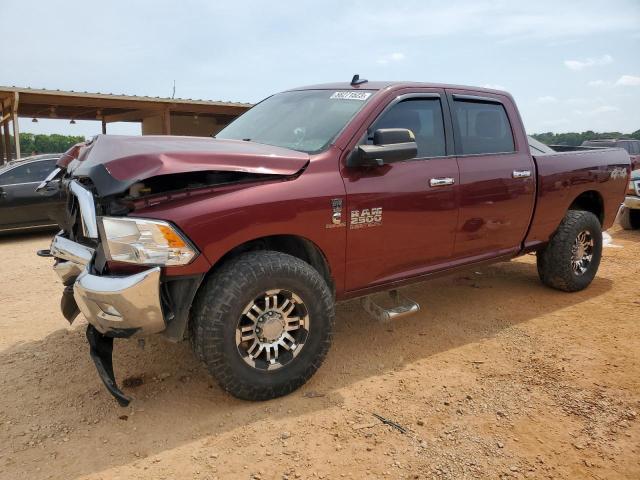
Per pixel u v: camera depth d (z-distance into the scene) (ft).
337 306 15.96
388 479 8.02
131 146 9.41
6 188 29.48
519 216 14.82
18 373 11.55
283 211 9.89
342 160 10.98
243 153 9.83
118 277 8.84
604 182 17.56
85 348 12.90
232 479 8.05
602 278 19.26
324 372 11.57
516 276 19.35
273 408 10.02
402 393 10.64
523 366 11.90
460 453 8.67
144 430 9.35
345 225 10.84
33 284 19.20
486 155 13.97
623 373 11.53
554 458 8.57
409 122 12.42
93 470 8.27
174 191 9.11
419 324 14.52
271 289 9.70
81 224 10.61
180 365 11.84
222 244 9.29
